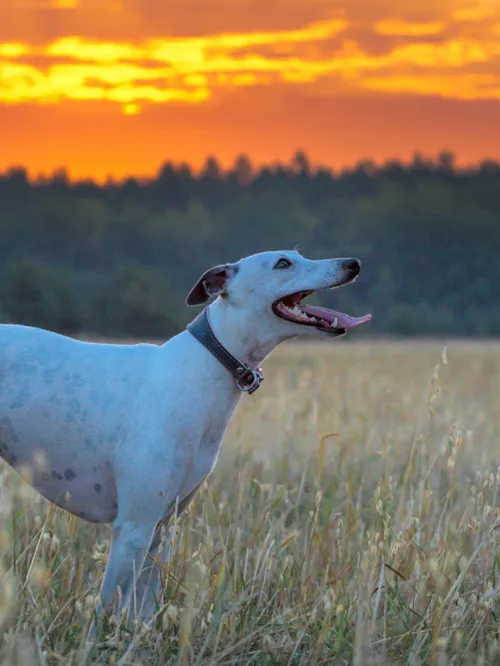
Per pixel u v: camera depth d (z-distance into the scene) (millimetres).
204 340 6637
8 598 5070
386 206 156250
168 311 87438
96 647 5719
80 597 6262
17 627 5621
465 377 20594
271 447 10594
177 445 6414
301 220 159250
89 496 6566
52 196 166500
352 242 152250
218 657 5711
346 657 5930
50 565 6398
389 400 13289
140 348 6734
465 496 8672
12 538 6609
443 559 6652
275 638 6195
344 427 11438
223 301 6727
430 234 150625
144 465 6348
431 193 159375
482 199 164125
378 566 6617
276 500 8070
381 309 126625
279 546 6852
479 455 10703
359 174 174500
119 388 6523
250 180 178000
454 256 148125
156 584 6625
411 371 23328
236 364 6637
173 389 6480
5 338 6684
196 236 154500
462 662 5965
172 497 6457
